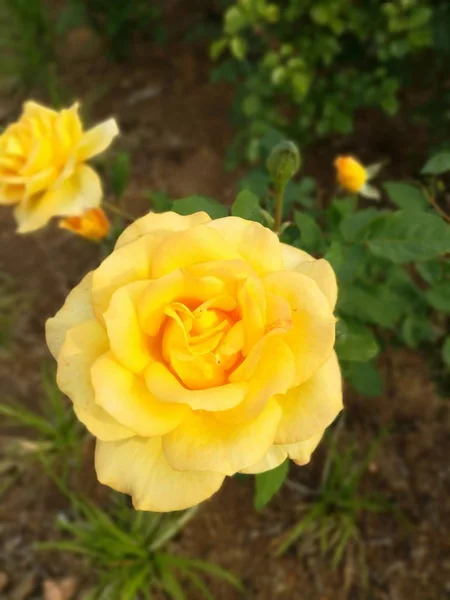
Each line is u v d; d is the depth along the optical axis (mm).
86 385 165
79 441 408
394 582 365
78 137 274
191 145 556
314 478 395
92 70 626
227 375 161
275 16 410
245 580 373
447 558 368
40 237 532
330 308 169
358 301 262
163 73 611
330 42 429
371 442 404
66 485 413
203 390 152
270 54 426
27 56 613
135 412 156
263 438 156
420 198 287
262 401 151
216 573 370
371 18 417
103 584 364
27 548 401
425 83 490
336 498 371
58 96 605
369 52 452
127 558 352
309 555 375
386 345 399
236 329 157
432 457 397
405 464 396
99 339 169
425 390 414
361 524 384
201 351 156
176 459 157
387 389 417
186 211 226
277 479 217
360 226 260
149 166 549
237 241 172
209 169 538
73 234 528
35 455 419
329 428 402
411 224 244
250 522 388
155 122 577
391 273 317
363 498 386
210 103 580
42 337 482
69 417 401
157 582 358
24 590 387
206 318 159
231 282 158
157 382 154
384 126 517
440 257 293
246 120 506
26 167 265
